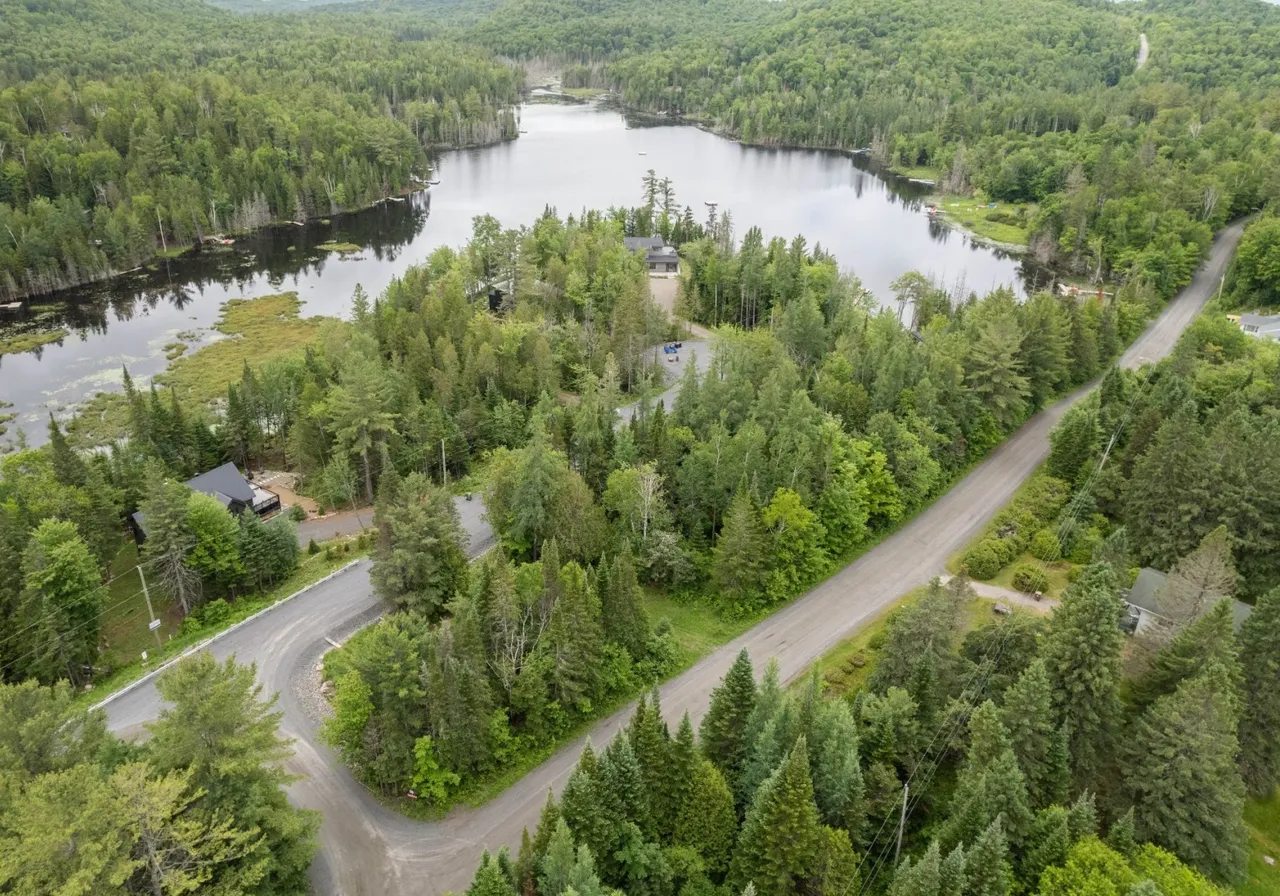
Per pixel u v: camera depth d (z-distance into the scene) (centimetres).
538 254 18575
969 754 5862
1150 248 18638
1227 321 13900
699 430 11025
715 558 8875
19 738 4878
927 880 4644
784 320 14188
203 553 8488
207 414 14075
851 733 5778
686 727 5791
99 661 7831
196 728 4872
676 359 15525
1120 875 4825
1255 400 11062
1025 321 13025
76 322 18612
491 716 6644
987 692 6700
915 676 6431
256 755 5025
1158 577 8306
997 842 4788
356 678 6356
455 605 7306
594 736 7088
